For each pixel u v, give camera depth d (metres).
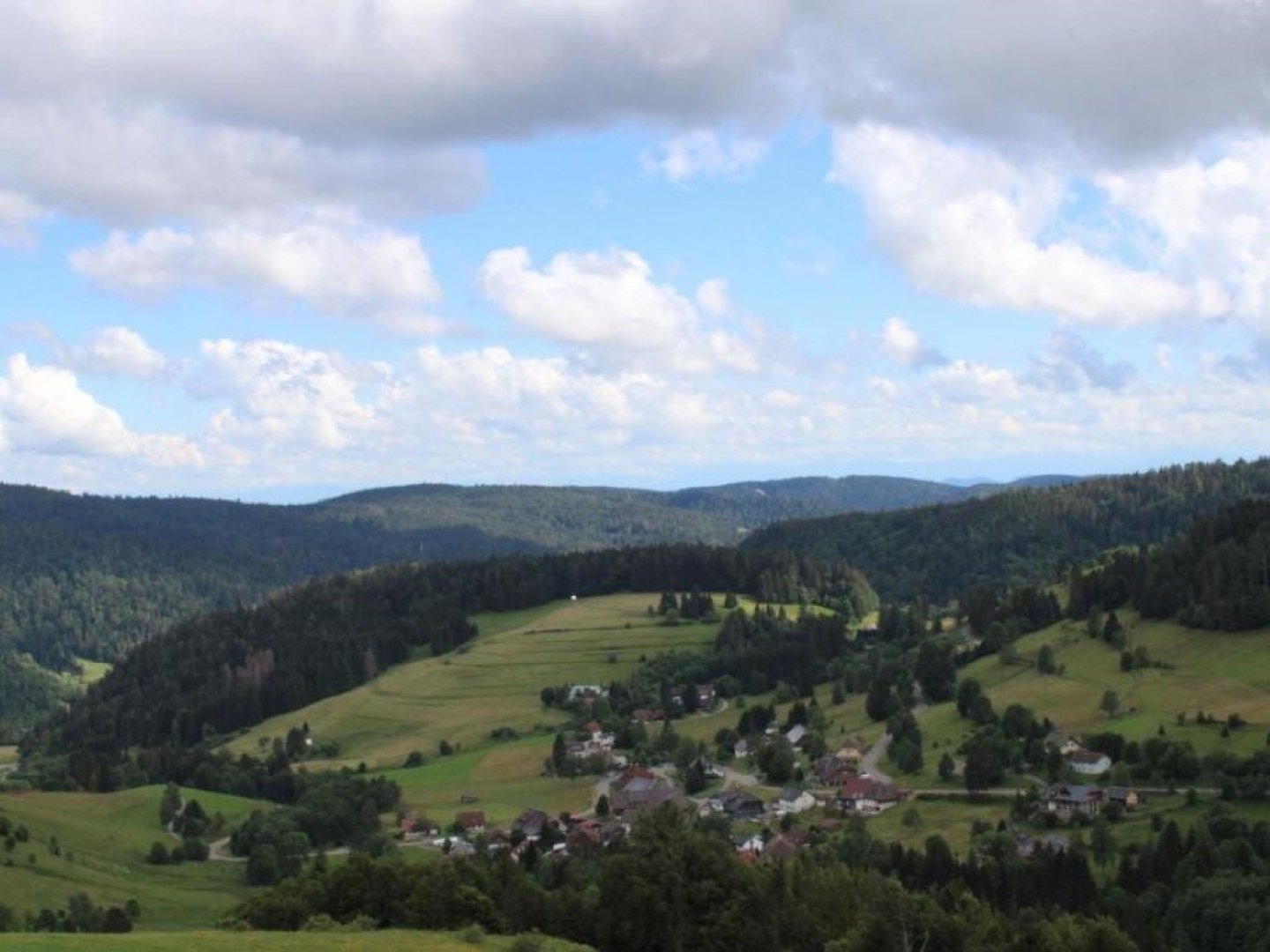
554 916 106.69
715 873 108.00
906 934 92.88
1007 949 99.81
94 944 66.94
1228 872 129.38
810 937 106.12
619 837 169.88
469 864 112.12
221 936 75.81
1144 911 128.38
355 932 85.69
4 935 67.62
